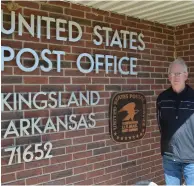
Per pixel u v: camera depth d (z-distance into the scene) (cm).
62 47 375
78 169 392
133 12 434
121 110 434
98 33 411
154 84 489
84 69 395
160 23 499
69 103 380
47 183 363
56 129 369
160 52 500
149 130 481
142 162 470
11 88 331
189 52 508
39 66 354
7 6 328
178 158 352
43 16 357
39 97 353
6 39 328
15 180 336
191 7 412
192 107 345
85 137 398
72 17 385
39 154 354
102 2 385
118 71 436
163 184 506
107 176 424
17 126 336
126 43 446
